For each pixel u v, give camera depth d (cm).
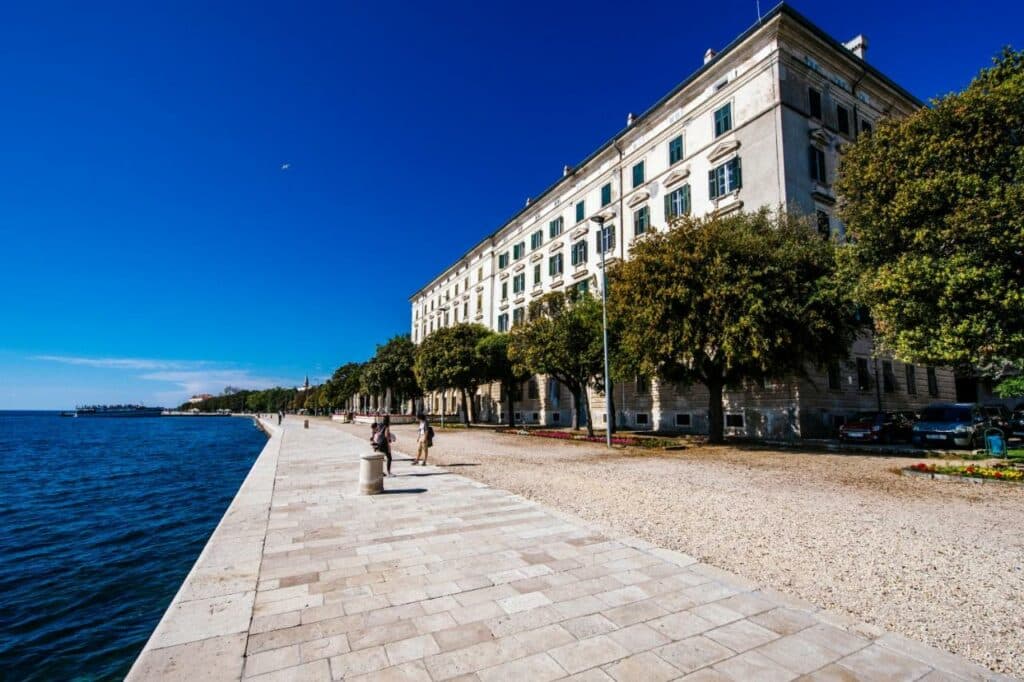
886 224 1395
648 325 1972
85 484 2450
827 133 2611
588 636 438
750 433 2519
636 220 3331
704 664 392
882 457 1727
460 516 896
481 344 3988
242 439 6194
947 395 3173
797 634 443
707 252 1891
